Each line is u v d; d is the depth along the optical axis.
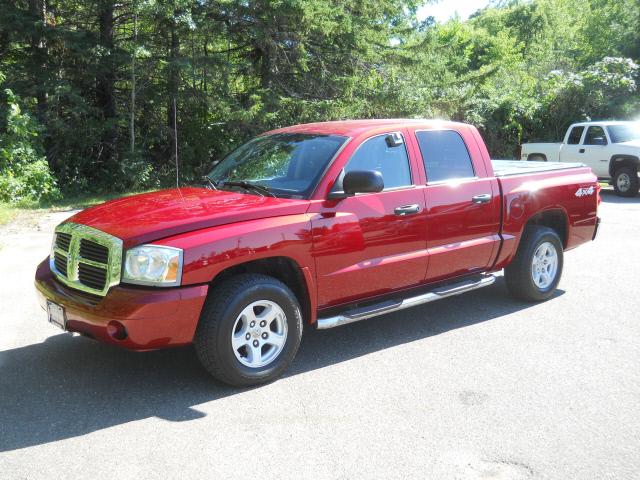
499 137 24.16
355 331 5.68
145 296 3.96
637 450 3.58
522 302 6.55
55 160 16.98
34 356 5.01
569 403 4.18
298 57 18.59
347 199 4.84
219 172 5.55
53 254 4.75
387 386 4.46
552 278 6.58
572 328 5.71
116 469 3.37
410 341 5.39
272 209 4.50
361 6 19.20
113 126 17.17
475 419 3.95
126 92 18.31
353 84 18.67
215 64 17.16
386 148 5.21
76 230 4.38
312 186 4.76
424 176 5.38
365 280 4.97
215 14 17.88
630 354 5.06
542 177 6.45
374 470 3.37
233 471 3.35
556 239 6.50
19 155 14.56
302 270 4.59
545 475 3.32
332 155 4.91
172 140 18.97
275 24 17.89
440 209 5.41
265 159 5.33
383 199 5.04
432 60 20.97
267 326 4.45
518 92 24.66
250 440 3.69
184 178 19.08
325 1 18.08
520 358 4.99
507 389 4.40
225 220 4.32
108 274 4.09
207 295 4.28
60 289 4.46
